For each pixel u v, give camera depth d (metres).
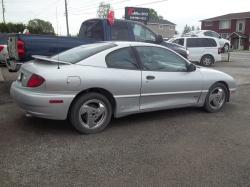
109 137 5.41
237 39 58.44
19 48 7.88
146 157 4.61
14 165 4.26
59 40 8.31
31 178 3.93
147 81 6.04
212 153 4.80
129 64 5.95
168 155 4.70
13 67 8.38
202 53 19.62
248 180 3.99
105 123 5.69
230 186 3.84
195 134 5.66
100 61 5.64
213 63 20.03
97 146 4.99
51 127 5.83
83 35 10.80
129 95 5.87
